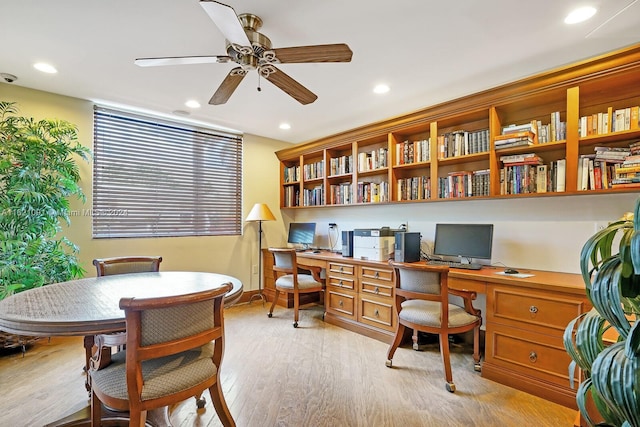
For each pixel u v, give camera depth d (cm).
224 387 211
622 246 79
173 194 378
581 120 217
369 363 246
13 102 264
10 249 233
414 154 312
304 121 388
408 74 259
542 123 250
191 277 221
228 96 227
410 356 260
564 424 171
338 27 195
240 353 264
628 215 189
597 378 76
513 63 241
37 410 184
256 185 451
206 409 187
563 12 179
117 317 130
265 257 444
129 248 344
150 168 361
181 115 364
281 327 329
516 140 238
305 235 430
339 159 392
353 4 173
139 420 124
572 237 238
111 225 335
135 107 338
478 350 236
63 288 184
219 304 149
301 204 434
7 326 128
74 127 275
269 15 182
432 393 203
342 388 209
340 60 180
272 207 468
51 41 209
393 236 318
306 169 434
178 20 187
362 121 387
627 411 69
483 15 183
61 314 133
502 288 216
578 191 213
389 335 284
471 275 232
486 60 236
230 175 428
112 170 336
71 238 308
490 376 219
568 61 237
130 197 347
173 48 219
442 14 182
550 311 196
